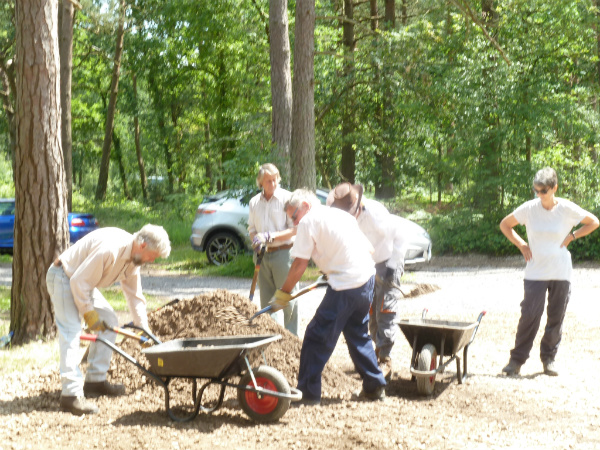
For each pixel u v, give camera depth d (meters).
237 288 11.96
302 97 13.72
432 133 20.30
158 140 36.03
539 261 6.26
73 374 5.04
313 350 5.18
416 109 18.50
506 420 4.96
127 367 5.67
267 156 13.77
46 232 7.42
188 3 24.06
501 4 17.44
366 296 5.23
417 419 4.91
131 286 5.44
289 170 13.70
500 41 17.83
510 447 4.37
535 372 6.41
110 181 48.97
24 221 7.41
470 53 17.84
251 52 24.94
